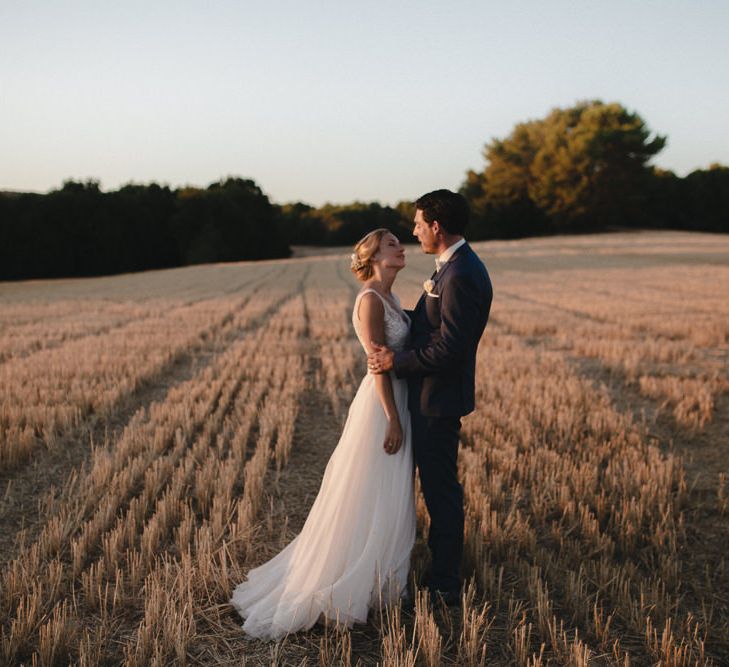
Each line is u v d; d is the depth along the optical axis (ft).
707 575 11.57
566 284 85.25
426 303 10.53
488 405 22.90
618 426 20.89
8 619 10.11
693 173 267.59
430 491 10.64
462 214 10.23
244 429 20.31
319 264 161.89
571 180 243.60
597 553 12.73
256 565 12.14
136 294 85.15
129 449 18.35
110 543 12.25
